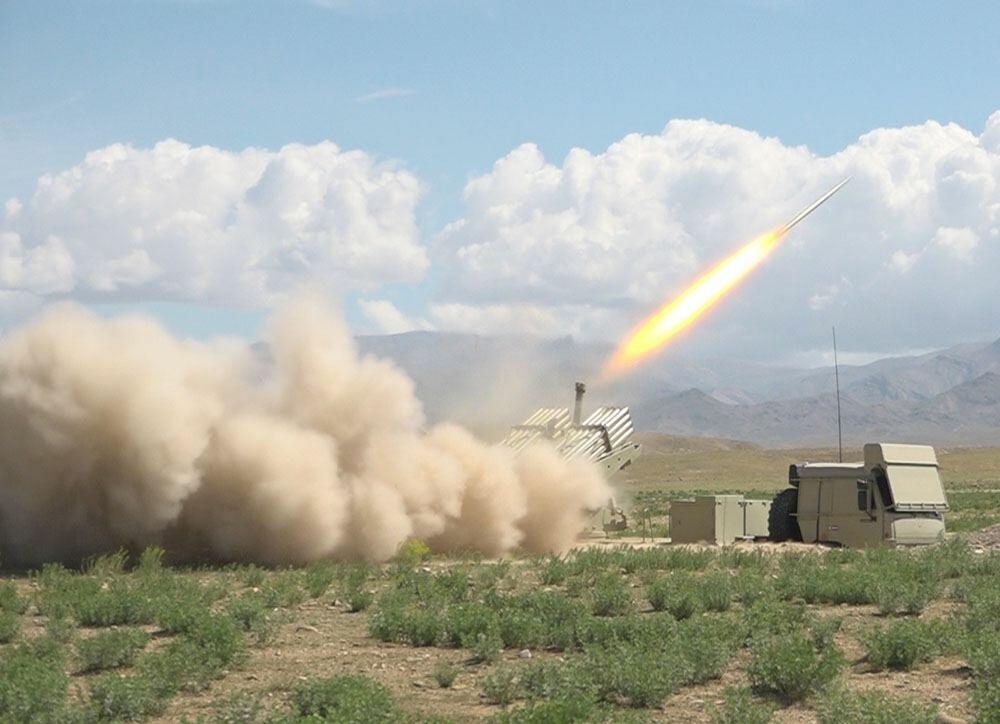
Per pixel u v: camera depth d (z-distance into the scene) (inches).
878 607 992.2
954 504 2719.0
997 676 677.3
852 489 1550.2
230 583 1155.3
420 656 813.9
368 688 644.1
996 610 876.6
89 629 920.3
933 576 1119.6
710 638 775.1
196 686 708.0
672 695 686.5
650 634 804.6
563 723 586.6
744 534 1668.3
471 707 668.1
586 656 752.3
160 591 1054.4
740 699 629.3
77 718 620.7
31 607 1039.0
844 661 730.8
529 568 1332.4
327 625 939.3
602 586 1037.8
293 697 658.8
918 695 675.4
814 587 1035.9
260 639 861.8
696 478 6038.4
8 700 636.7
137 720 642.2
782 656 687.1
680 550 1376.7
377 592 1098.1
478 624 860.6
